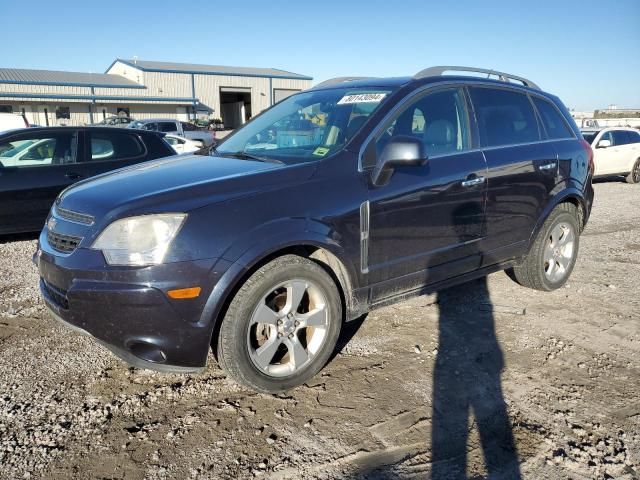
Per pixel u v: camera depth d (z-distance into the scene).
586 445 2.55
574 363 3.37
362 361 3.37
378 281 3.28
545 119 4.52
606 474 2.36
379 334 3.77
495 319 4.05
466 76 4.02
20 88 35.38
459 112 3.84
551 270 4.59
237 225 2.66
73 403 2.88
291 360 2.96
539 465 2.41
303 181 2.96
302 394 2.99
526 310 4.25
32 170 6.29
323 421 2.73
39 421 2.71
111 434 2.61
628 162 14.22
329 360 3.38
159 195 2.69
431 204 3.44
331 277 3.04
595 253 6.20
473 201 3.71
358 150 3.20
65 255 2.75
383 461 2.43
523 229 4.19
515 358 3.43
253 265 2.69
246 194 2.77
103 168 6.71
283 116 4.02
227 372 2.82
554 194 4.36
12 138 6.26
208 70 45.72
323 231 2.92
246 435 2.61
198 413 2.80
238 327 2.71
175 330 2.58
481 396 2.97
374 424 2.71
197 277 2.55
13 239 6.75
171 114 42.22
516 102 4.31
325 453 2.48
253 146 3.77
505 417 2.77
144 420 2.74
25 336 3.72
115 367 3.29
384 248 3.25
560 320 4.06
